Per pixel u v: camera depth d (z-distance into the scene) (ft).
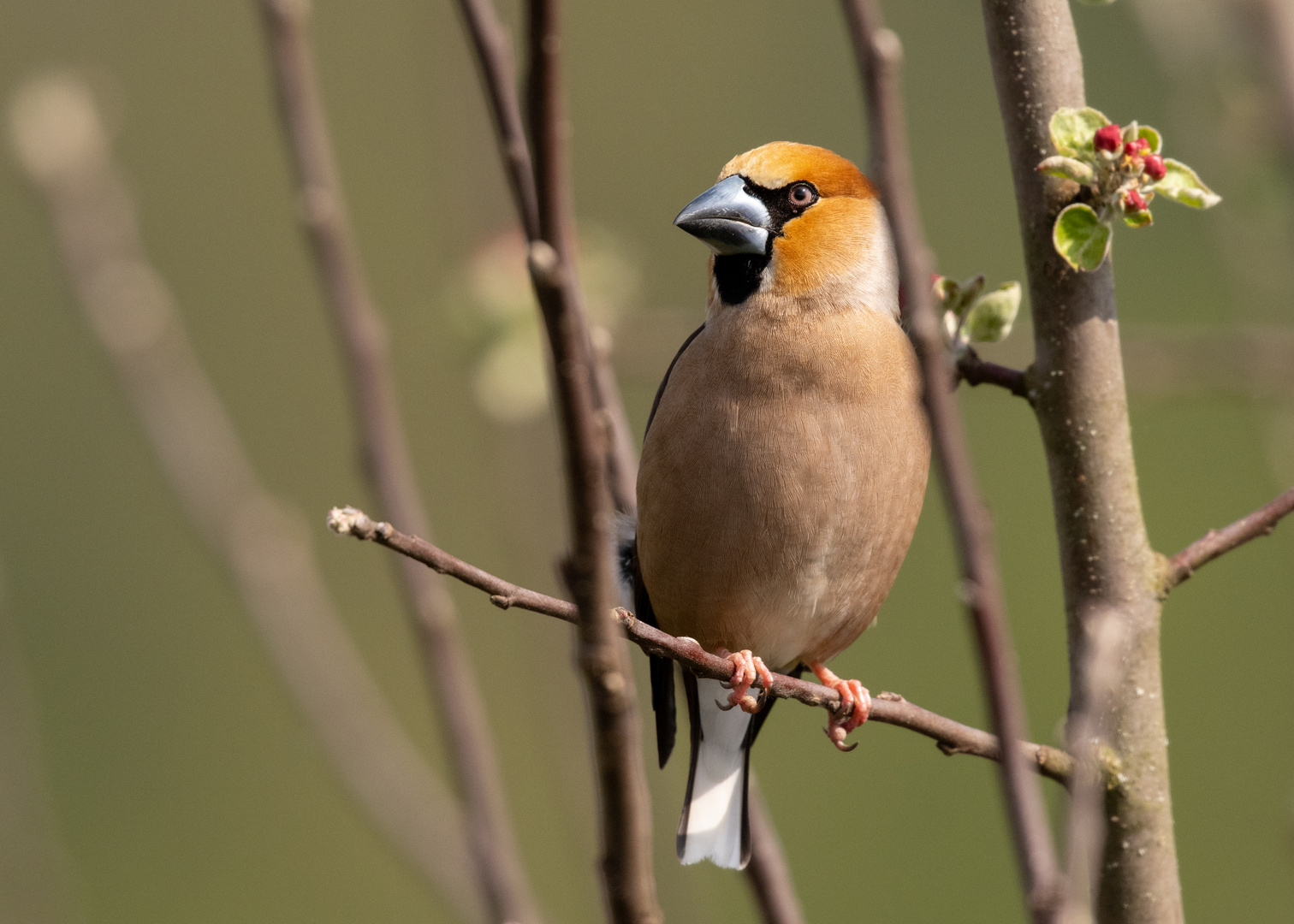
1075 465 22.66
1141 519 22.77
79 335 63.21
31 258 63.67
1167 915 22.11
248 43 68.59
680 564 28.73
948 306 23.71
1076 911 14.25
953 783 54.85
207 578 61.87
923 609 56.90
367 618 63.77
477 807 22.65
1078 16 56.85
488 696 61.62
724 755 30.45
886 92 14.84
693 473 28.17
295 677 28.02
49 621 60.64
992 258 62.64
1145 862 22.06
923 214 63.46
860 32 14.99
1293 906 51.39
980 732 22.84
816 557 28.30
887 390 28.12
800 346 27.96
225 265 66.85
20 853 28.96
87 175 30.63
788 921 22.76
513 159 19.26
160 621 61.36
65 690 60.08
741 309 28.68
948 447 14.75
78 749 59.41
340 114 71.41
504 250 32.40
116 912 58.29
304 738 27.84
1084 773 16.34
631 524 30.32
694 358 28.94
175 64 68.33
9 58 65.62
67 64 63.31
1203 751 55.31
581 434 14.56
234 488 29.27
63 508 62.13
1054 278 22.62
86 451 62.69
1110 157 21.11
